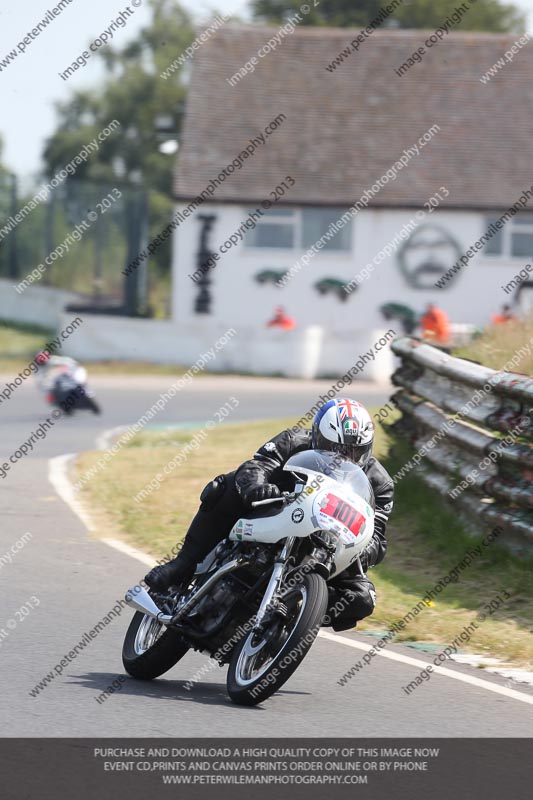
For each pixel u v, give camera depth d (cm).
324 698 2192
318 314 12675
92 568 3291
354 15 17700
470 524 3544
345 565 2153
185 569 2319
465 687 2300
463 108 13162
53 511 4122
